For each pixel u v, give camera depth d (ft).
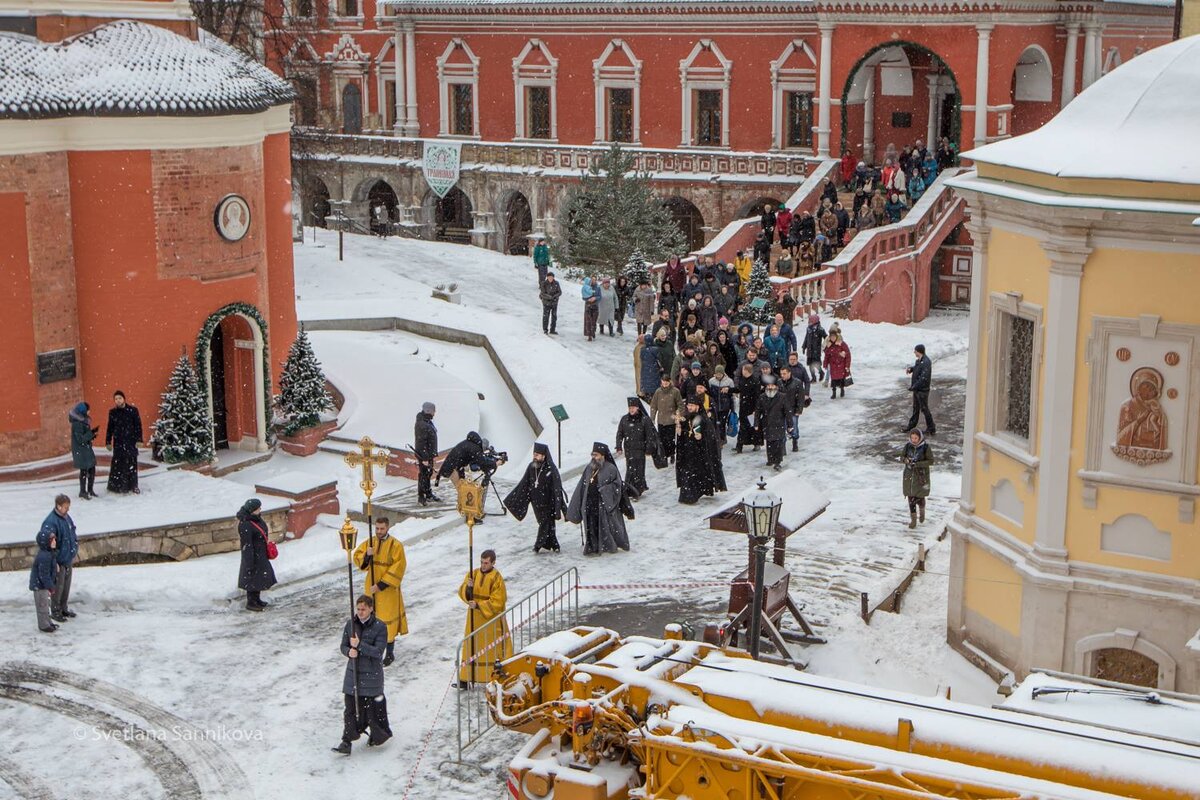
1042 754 34.78
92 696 55.31
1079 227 51.08
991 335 56.80
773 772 35.83
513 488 81.41
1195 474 51.11
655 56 183.83
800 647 58.70
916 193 152.05
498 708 43.19
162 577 67.10
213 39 98.89
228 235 88.99
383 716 50.80
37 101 79.25
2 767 49.62
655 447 80.64
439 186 184.03
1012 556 55.77
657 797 38.17
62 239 82.38
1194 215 48.70
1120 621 53.01
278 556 73.15
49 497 78.74
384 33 210.79
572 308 137.90
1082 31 157.79
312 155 201.05
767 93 175.83
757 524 51.37
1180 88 53.62
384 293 141.38
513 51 196.75
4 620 63.16
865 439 91.81
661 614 62.69
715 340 96.78
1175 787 33.50
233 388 93.97
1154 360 51.11
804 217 140.87
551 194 183.93
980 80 152.56
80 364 84.43
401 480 89.35
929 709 37.35
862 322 128.98
